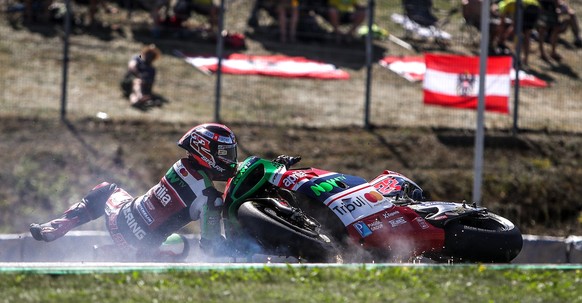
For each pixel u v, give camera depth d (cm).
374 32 5716
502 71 4425
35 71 4950
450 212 2078
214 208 2038
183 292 1521
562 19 6034
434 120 4866
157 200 2088
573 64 5834
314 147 4366
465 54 5597
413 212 2045
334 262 1895
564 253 3089
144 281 1605
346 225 1964
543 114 5100
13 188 3738
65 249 2828
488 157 4425
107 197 2227
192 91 4944
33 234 2139
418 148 4459
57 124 4322
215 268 1725
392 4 6294
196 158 2059
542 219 4000
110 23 5606
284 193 2100
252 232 1906
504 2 5450
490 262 2097
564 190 4159
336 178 2069
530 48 5878
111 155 4056
